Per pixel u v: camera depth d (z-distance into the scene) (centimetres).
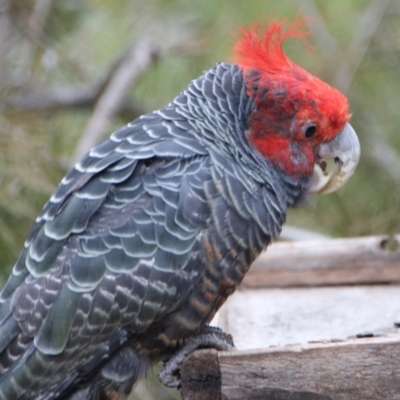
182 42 1844
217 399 902
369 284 1323
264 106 1111
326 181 1162
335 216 1705
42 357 948
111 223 976
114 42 1872
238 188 1036
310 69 1856
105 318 959
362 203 1730
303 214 1714
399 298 1255
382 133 1862
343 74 1852
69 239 977
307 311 1217
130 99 1919
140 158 1011
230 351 909
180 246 980
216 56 1841
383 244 1330
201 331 1053
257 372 891
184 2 1872
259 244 1055
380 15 1894
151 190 995
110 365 988
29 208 1441
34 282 969
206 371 902
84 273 958
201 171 1019
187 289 988
